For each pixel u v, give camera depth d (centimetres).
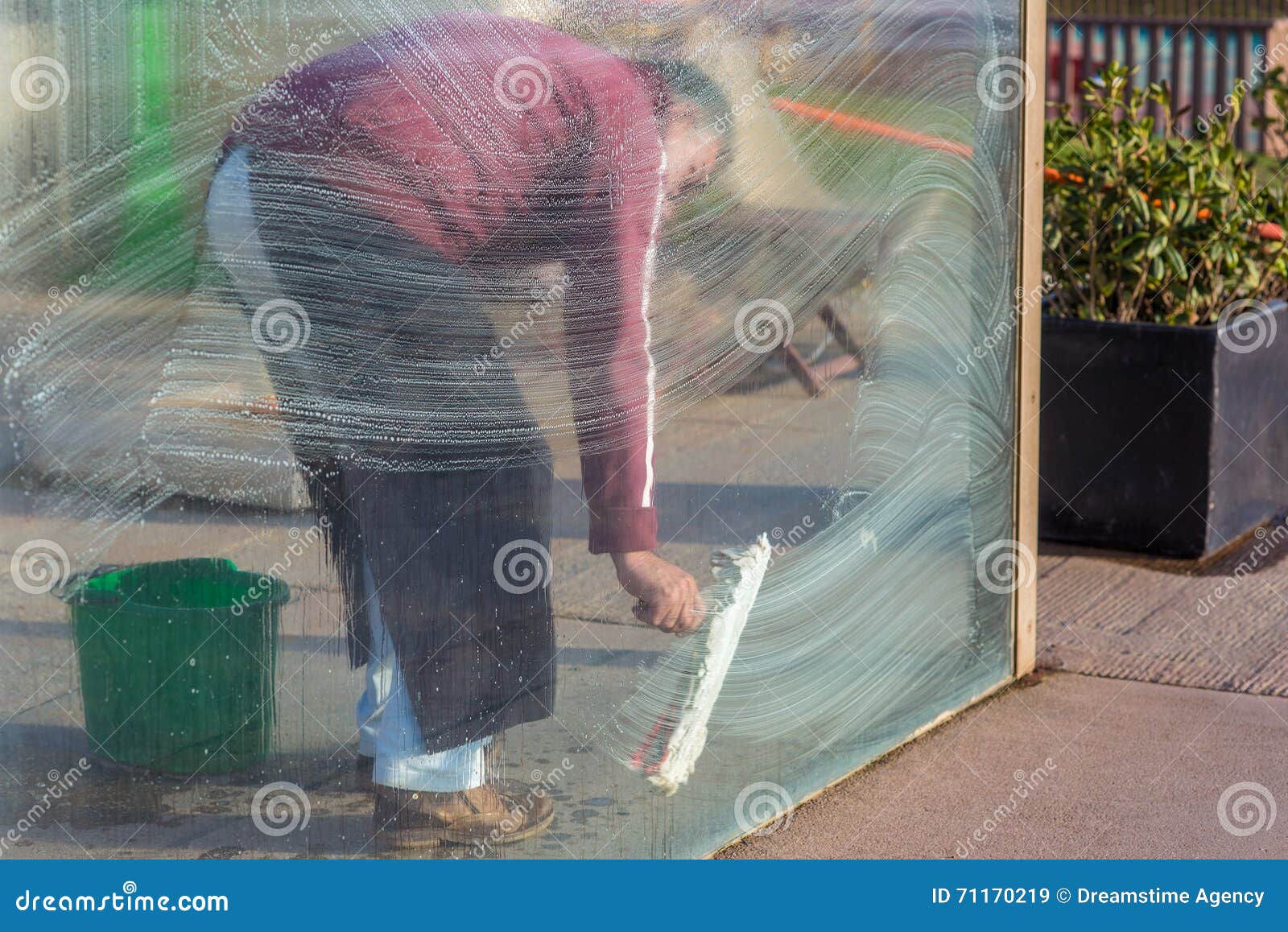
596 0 211
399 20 189
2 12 154
